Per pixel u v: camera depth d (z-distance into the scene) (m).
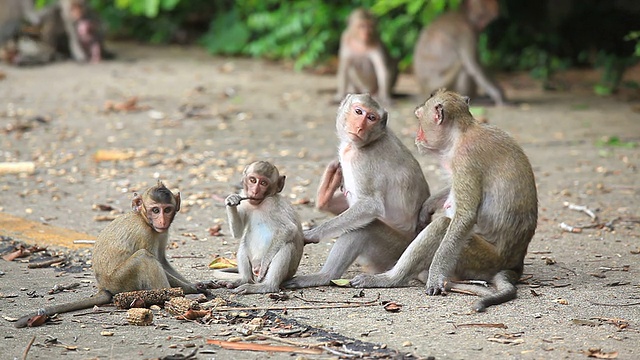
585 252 12.02
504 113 22.20
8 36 28.17
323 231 10.55
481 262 10.34
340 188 11.43
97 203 14.31
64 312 9.36
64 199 14.53
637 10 26.98
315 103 23.02
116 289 9.61
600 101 23.86
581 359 8.12
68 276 10.80
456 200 10.25
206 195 14.76
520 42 28.33
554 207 14.39
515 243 10.42
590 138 19.56
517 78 27.28
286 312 9.41
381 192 10.75
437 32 23.61
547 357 8.16
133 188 15.23
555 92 25.25
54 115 20.86
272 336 8.65
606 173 16.66
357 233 10.70
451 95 10.51
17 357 8.16
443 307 9.61
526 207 10.38
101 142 18.53
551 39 27.94
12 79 25.06
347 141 10.86
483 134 10.40
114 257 9.55
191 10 32.41
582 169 16.95
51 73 26.20
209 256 11.70
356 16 23.59
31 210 13.82
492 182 10.31
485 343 8.50
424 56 23.91
